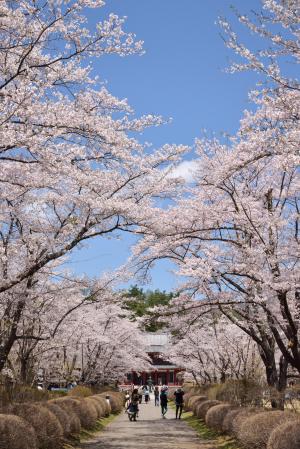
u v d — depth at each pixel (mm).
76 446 13477
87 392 24609
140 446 13875
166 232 12594
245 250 11875
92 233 11492
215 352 26734
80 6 8492
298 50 8336
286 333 12039
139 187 12516
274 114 9336
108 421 23516
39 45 8781
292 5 7945
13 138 7965
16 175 9469
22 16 8281
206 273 11820
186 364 33062
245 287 13195
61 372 25719
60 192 10906
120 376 36844
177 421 24219
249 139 10617
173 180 12633
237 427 13109
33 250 12211
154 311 15188
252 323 13336
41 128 8539
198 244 14531
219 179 11305
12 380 15477
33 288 14320
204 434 17031
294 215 11656
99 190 11688
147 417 27641
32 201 11156
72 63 9258
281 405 13047
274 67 8469
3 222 11531
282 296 10898
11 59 8781
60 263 15117
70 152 9469
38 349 18641
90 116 9703
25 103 8328
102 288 16391
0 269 11539
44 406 13031
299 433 9227
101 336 25953
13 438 9039
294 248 11008
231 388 19141
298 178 12969
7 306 13289
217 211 12711
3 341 14672
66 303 17047
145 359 43812
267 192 13102
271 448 9602
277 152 9219
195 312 14531
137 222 11852
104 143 10109
